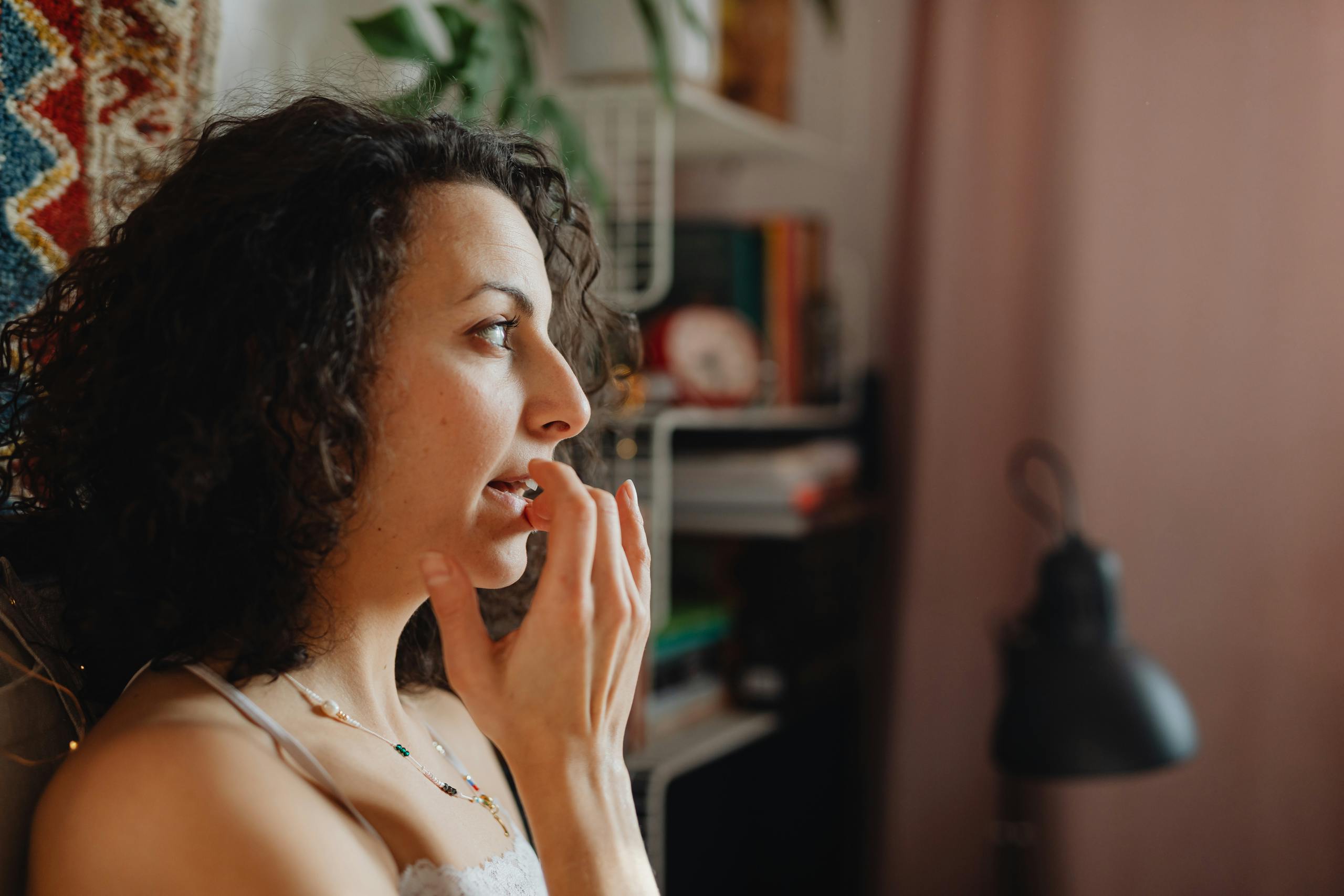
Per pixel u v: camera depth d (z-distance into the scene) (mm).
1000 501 1890
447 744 851
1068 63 1832
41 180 769
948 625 1918
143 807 533
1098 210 1819
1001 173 1875
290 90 776
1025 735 1365
